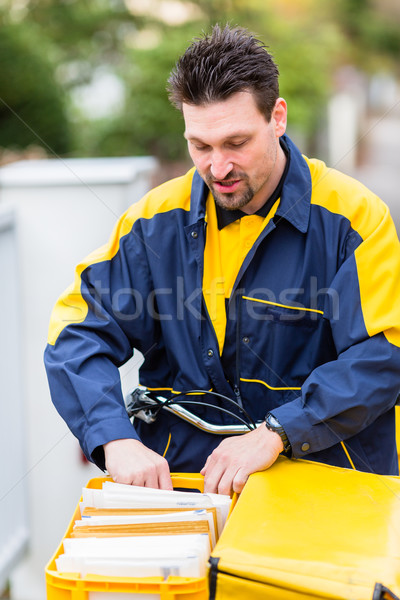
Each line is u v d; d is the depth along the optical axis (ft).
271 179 5.91
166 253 6.17
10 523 10.61
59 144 25.72
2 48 24.94
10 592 11.11
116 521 4.89
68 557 4.50
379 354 5.64
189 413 6.05
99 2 30.89
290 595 4.33
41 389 11.23
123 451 5.55
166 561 4.43
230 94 5.29
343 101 36.81
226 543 4.57
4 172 11.12
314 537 4.65
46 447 11.23
